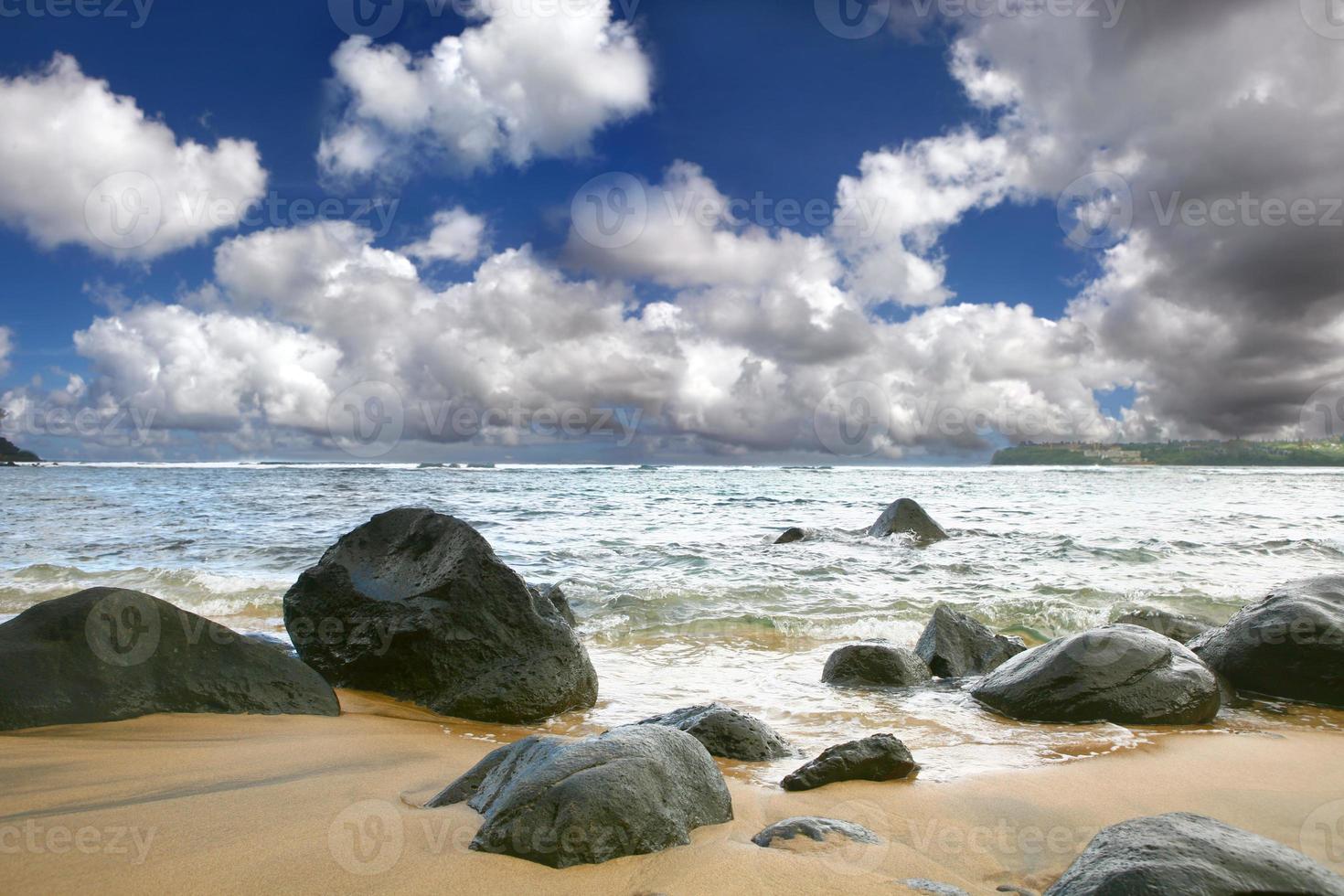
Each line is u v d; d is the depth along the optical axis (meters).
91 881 3.02
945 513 27.92
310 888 3.02
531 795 3.55
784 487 46.88
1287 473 82.94
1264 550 17.62
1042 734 6.43
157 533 19.80
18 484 46.19
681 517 25.62
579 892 3.09
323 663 7.77
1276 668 7.85
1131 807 4.73
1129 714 6.79
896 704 7.38
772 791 4.89
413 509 8.59
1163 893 2.68
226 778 4.61
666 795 3.80
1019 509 29.62
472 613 7.37
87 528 21.05
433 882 3.11
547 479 59.28
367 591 7.88
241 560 15.65
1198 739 6.36
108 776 4.56
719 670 8.69
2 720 5.47
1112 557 16.78
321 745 5.54
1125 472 88.75
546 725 6.71
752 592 12.73
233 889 2.99
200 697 6.20
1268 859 2.86
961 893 3.29
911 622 10.81
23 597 12.03
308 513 25.36
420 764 5.13
